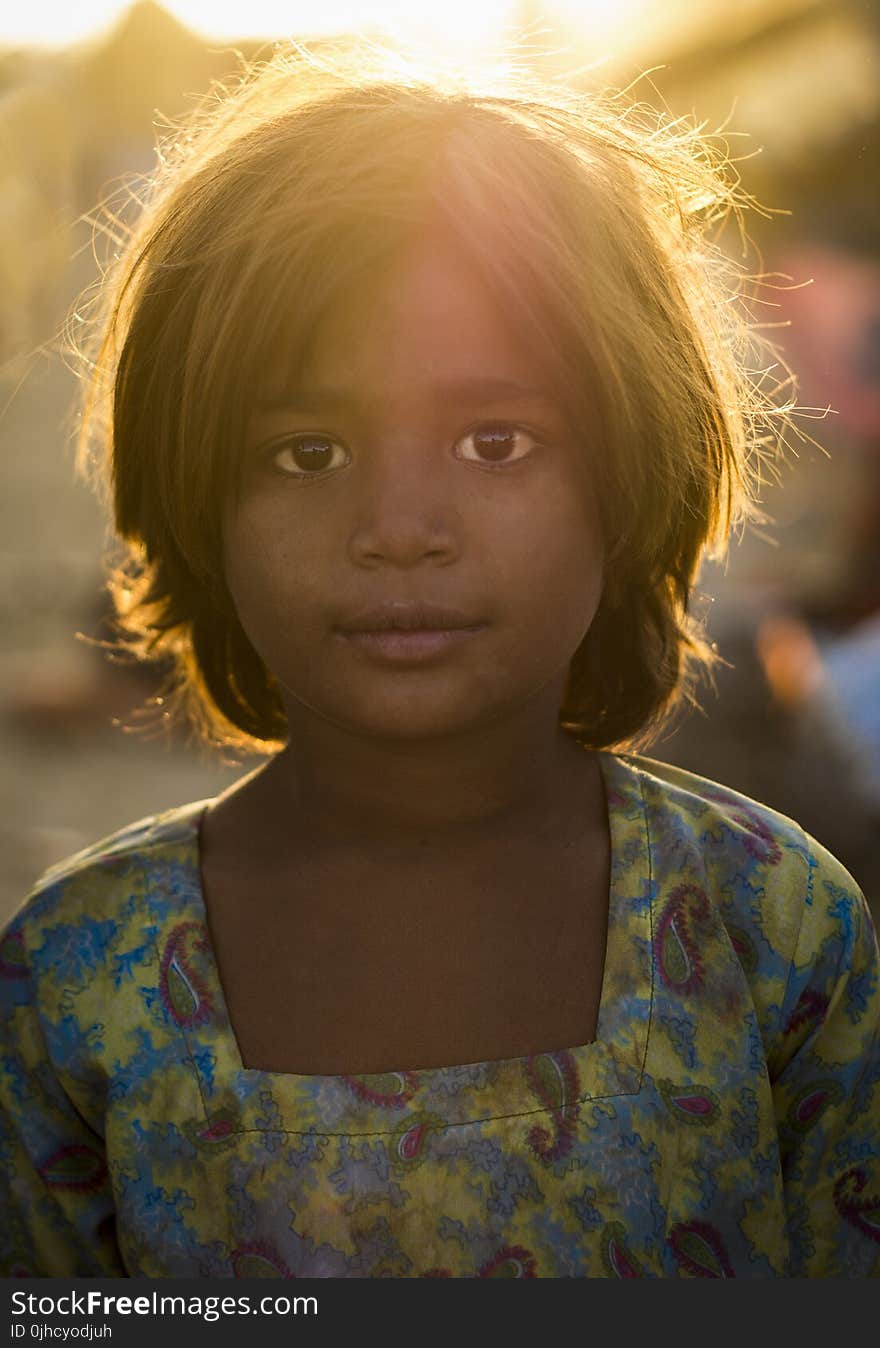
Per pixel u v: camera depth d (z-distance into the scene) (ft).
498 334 2.87
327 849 3.23
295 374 2.86
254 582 2.97
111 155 9.95
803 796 11.63
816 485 16.96
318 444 2.91
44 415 24.45
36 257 6.47
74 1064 3.30
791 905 3.39
